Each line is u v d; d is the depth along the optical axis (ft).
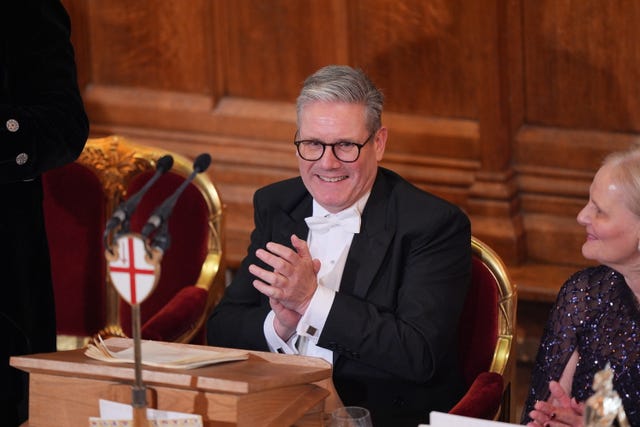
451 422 15.19
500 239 32.24
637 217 17.89
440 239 20.76
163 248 14.37
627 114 30.58
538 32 30.94
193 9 35.04
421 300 20.39
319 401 16.43
